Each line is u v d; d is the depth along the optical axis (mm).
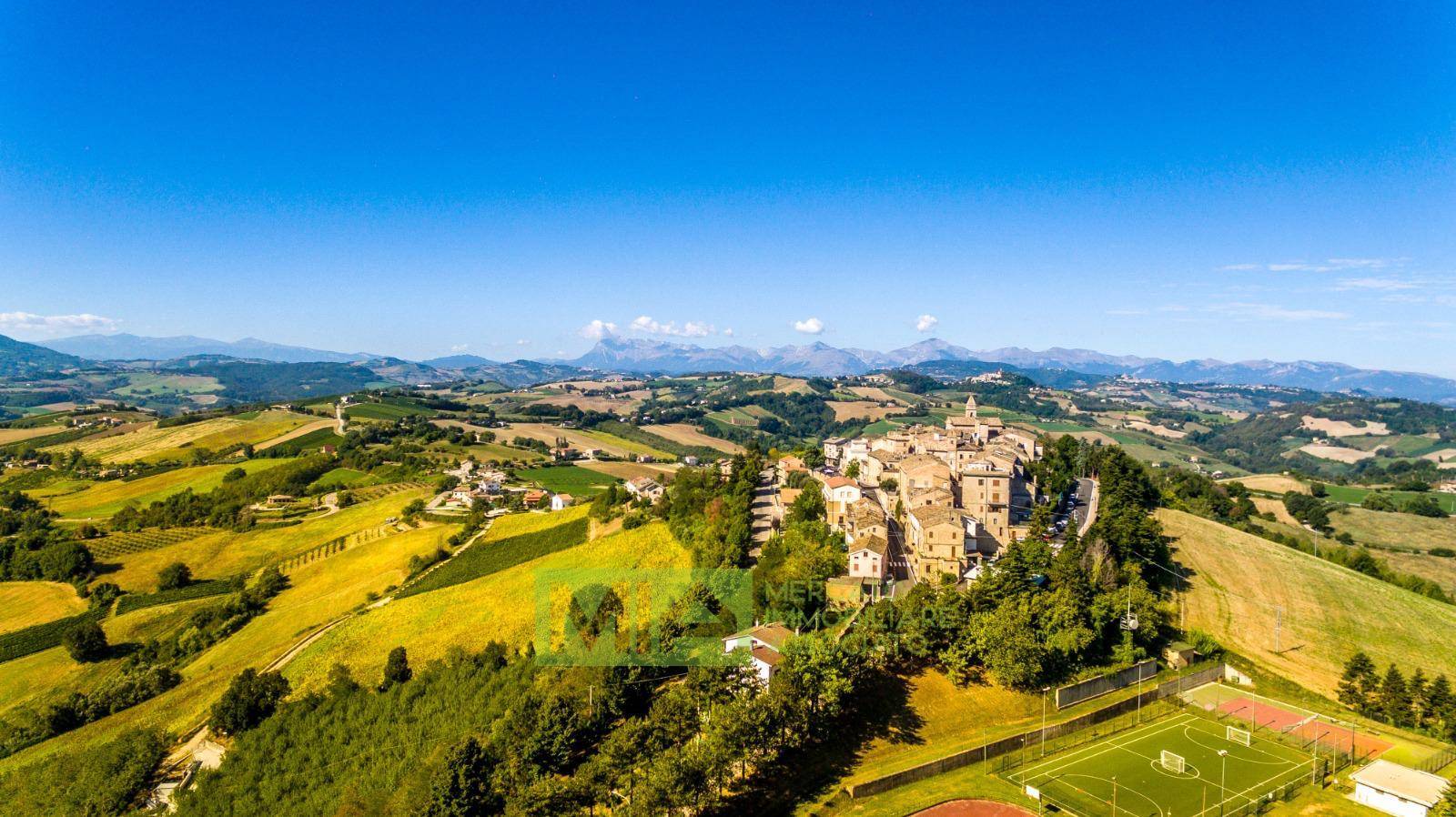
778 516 184875
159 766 111500
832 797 88188
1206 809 87438
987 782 92312
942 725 103812
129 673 151750
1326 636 135375
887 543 148375
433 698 118188
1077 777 93875
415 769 100188
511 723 99375
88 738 125250
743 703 91438
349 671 133250
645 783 82812
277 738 111500
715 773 84125
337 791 98875
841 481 170875
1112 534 150750
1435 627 139625
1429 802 85000
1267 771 96062
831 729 100062
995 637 109625
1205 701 115312
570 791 85250
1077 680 114438
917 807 86812
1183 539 186250
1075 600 118438
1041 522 153875
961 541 140125
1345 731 106312
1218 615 142750
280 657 150125
